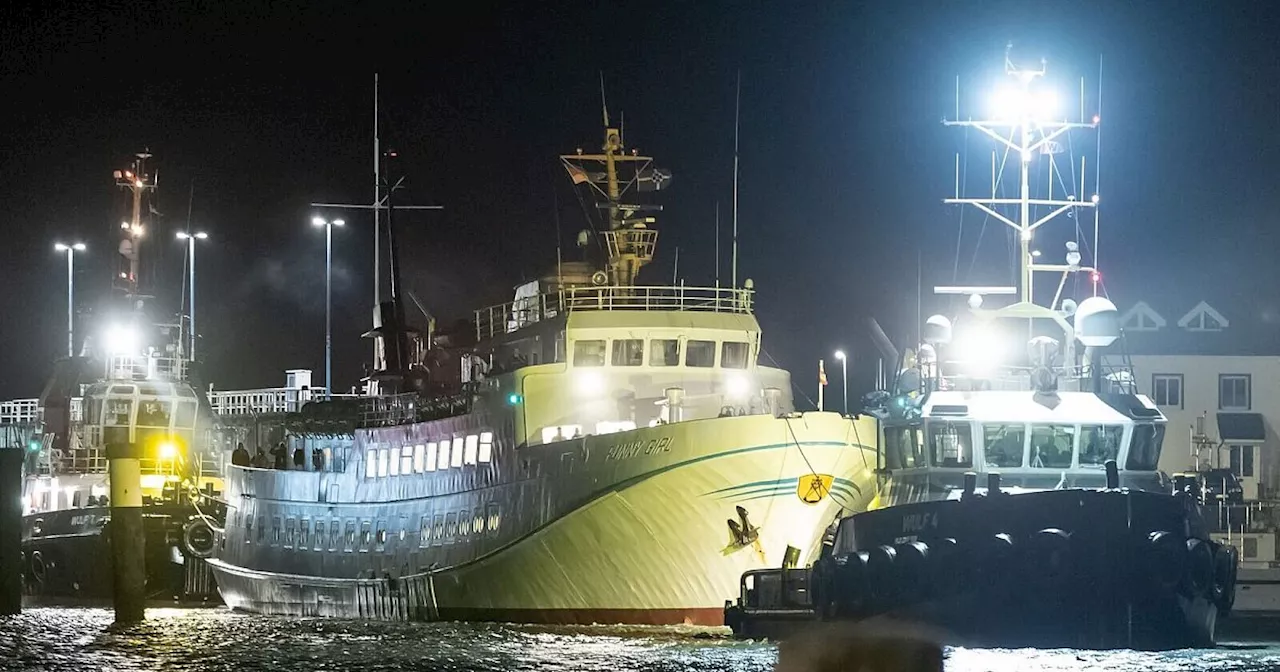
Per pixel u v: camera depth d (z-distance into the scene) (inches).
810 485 3993.6
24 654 4301.2
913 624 3580.2
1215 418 6437.0
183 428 6456.7
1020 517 3545.8
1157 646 3535.9
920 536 3639.3
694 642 3954.2
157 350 6574.8
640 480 4010.8
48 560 6195.9
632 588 4136.3
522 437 4288.9
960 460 3959.2
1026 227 4220.0
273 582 5221.5
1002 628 3535.9
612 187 4613.7
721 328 4429.1
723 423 3956.7
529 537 4242.1
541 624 4301.2
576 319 4352.9
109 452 5029.5
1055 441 3961.6
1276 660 3580.2
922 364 4178.2
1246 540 5757.9
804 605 3801.7
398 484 4739.2
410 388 5182.1
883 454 4116.6
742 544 4008.4
